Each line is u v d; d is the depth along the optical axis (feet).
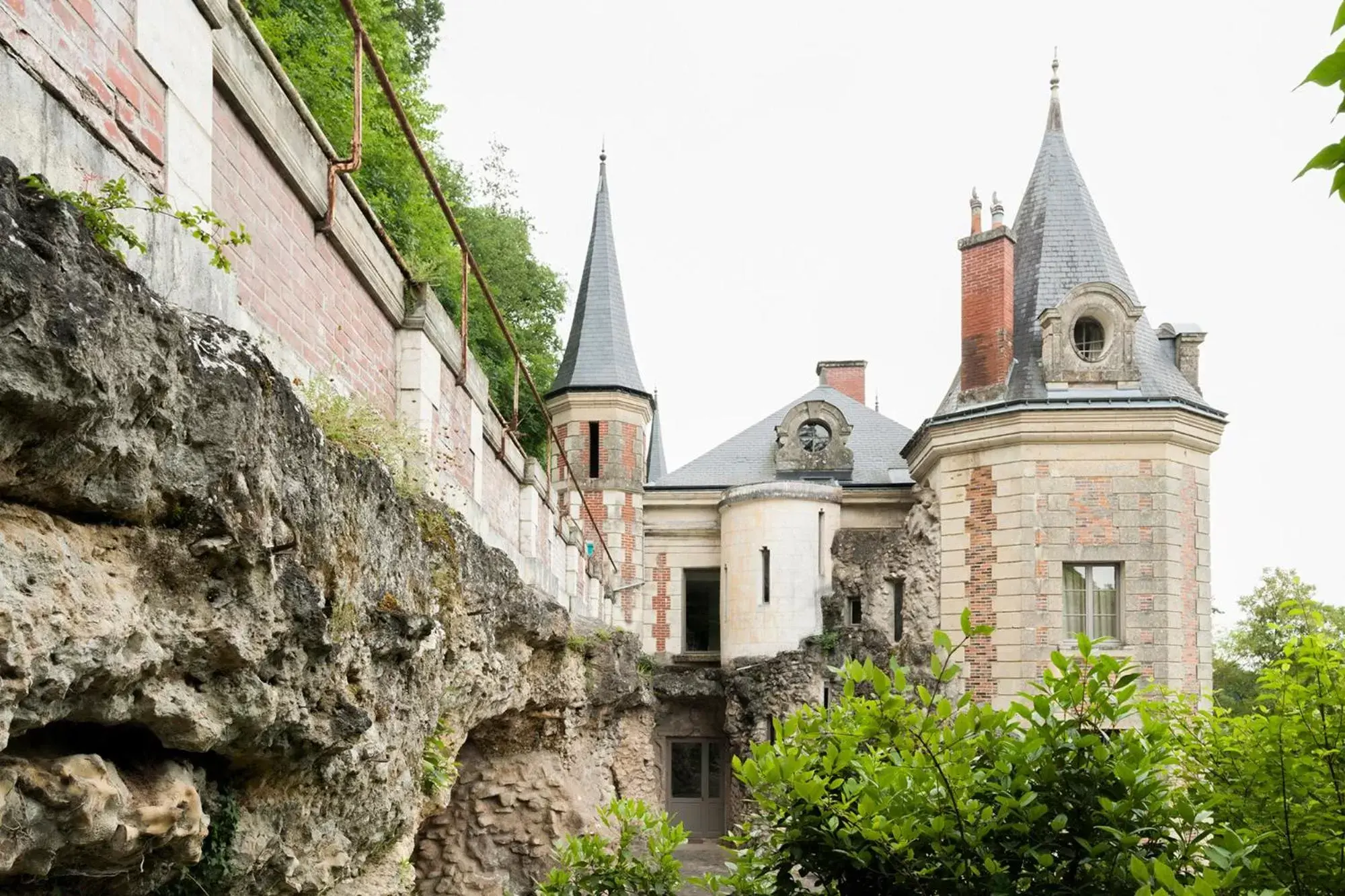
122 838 9.72
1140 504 64.13
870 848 15.89
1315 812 17.06
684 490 89.40
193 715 10.66
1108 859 14.65
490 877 39.81
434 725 21.27
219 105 14.47
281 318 16.79
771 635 80.79
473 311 81.05
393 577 17.21
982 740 16.14
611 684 51.78
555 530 45.03
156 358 9.24
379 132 58.34
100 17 10.96
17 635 7.93
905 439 95.14
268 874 13.69
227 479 10.52
